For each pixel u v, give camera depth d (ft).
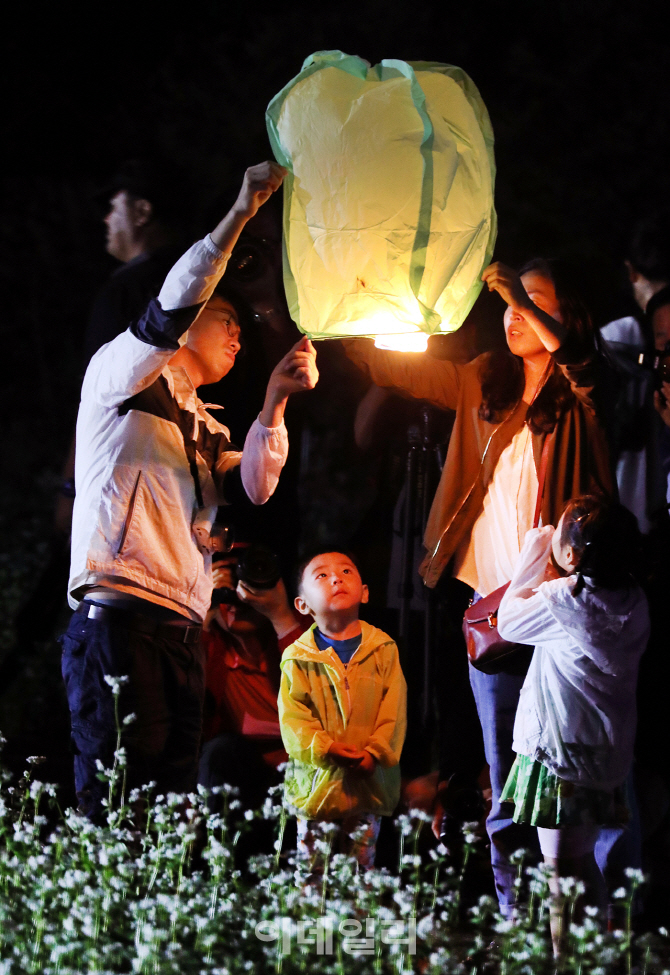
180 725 35.40
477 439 39.11
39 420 130.41
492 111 108.37
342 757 36.68
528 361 38.58
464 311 31.60
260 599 41.88
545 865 30.53
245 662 43.65
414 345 31.94
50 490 109.81
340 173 29.60
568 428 37.70
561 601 34.76
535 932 28.86
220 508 44.50
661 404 45.29
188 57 126.82
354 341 40.68
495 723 38.06
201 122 117.19
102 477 34.27
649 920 40.42
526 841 37.91
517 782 35.24
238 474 36.55
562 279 37.91
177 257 47.26
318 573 38.83
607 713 34.50
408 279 29.66
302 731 37.24
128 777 34.04
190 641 35.32
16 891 30.42
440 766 42.68
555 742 34.40
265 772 42.75
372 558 46.73
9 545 92.58
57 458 124.26
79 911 27.27
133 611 34.09
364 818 37.63
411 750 45.39
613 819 34.96
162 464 34.58
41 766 55.72
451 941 29.14
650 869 42.93
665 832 44.80
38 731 62.49
